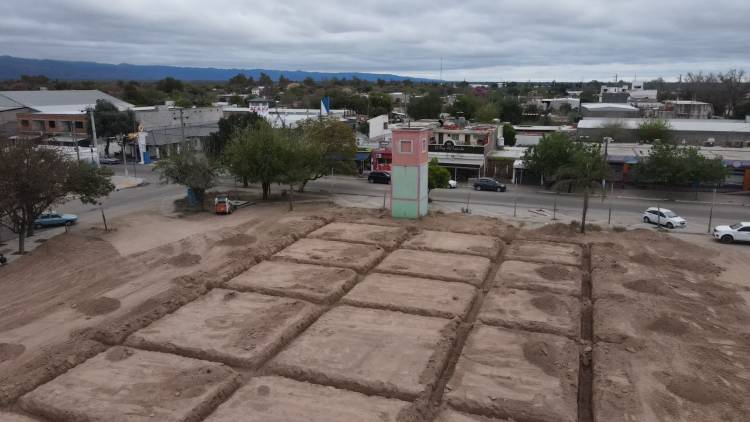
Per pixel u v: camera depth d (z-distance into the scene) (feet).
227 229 130.21
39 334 76.79
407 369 66.33
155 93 483.10
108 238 124.57
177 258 108.88
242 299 88.69
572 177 151.02
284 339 74.95
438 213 150.71
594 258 108.58
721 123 258.57
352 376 64.28
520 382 63.36
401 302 86.94
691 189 184.55
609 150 200.03
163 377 64.44
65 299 89.51
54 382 63.52
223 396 61.31
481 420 56.90
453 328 78.07
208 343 72.64
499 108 380.58
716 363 67.67
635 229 131.75
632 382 62.95
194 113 303.48
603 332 75.97
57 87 566.36
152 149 263.49
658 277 97.66
